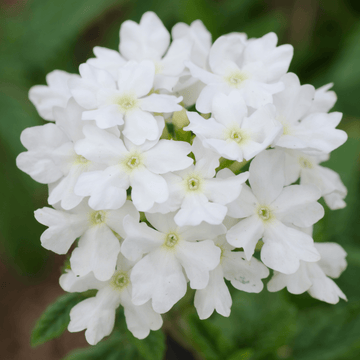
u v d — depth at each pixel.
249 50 0.17
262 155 0.16
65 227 0.16
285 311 0.18
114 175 0.16
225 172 0.16
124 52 0.18
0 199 0.23
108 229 0.16
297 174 0.17
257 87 0.17
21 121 0.23
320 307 0.20
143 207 0.15
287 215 0.16
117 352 0.18
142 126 0.16
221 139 0.16
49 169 0.17
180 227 0.16
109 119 0.16
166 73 0.18
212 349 0.18
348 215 0.21
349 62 0.22
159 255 0.16
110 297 0.16
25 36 0.23
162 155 0.16
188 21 0.23
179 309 0.18
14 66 0.23
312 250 0.16
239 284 0.16
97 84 0.16
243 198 0.16
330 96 0.18
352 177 0.21
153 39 0.18
